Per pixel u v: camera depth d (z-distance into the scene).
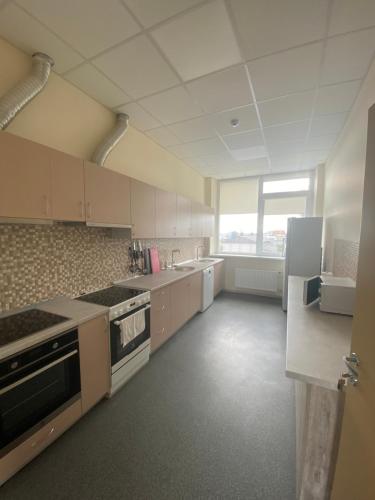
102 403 1.92
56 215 1.70
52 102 1.93
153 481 1.33
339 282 2.09
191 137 3.21
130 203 2.49
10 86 1.63
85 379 1.71
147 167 3.23
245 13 1.40
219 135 3.13
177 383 2.19
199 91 2.18
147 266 3.37
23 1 1.32
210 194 5.35
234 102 2.35
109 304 1.99
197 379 2.24
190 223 4.06
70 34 1.54
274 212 5.14
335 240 3.18
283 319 3.78
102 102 2.35
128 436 1.61
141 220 2.70
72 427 1.68
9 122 1.55
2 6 1.35
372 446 0.77
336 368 1.13
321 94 2.21
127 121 2.57
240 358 2.62
